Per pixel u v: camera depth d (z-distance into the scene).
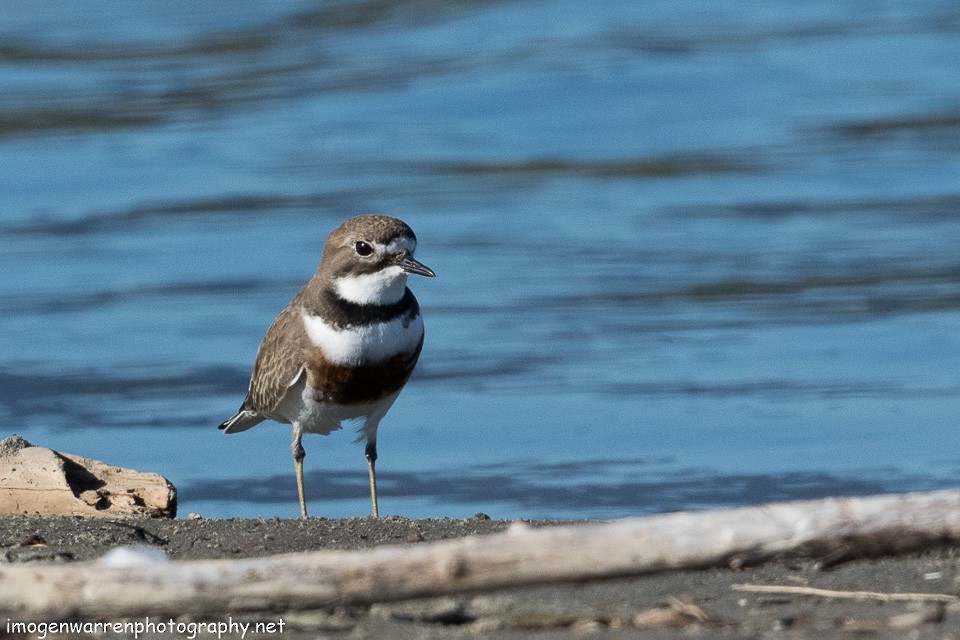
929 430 13.17
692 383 14.84
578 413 14.01
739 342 16.16
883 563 6.80
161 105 29.50
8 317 17.45
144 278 19.00
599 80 29.41
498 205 22.33
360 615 6.06
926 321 16.59
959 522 5.54
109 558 6.16
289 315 10.10
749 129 26.25
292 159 25.20
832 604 6.13
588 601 6.28
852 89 28.25
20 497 9.29
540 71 30.23
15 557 7.54
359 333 9.71
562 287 18.28
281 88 30.34
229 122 28.09
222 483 12.59
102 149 26.27
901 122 26.03
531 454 12.97
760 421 13.60
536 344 16.30
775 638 5.55
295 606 5.54
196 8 37.97
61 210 22.53
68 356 16.08
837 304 17.36
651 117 27.20
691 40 32.19
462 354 16.08
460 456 13.04
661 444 13.11
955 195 21.88
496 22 34.16
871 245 19.56
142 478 9.62
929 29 32.09
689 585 6.50
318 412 10.04
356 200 22.61
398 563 5.54
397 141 26.34
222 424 11.36
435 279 18.73
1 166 25.12
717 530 5.54
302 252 20.03
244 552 7.86
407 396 14.83
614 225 21.03
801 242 19.80
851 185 22.67
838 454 12.60
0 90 30.75
